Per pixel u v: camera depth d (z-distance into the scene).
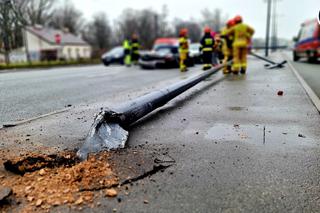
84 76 13.15
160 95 5.18
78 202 2.41
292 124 4.57
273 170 2.97
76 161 3.17
